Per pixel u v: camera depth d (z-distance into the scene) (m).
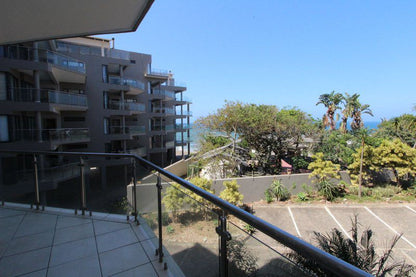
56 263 1.92
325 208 11.65
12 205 3.18
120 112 20.00
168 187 1.94
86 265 1.89
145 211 2.46
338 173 14.52
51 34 2.25
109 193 2.87
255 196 13.11
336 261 0.65
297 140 17.31
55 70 13.55
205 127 17.20
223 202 1.18
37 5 1.69
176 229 1.77
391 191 13.16
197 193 1.39
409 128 19.41
